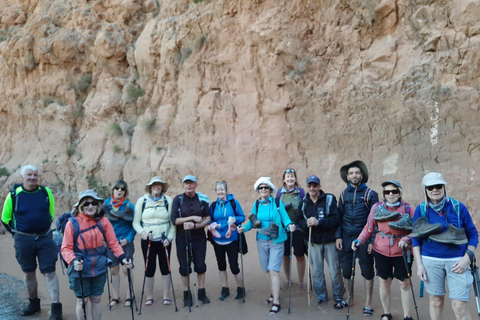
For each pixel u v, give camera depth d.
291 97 10.86
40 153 14.86
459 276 4.08
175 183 12.02
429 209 4.31
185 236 6.05
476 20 9.06
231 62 11.80
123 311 6.04
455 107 9.05
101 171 13.46
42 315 6.11
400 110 9.66
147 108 13.34
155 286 7.10
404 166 9.43
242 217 6.15
